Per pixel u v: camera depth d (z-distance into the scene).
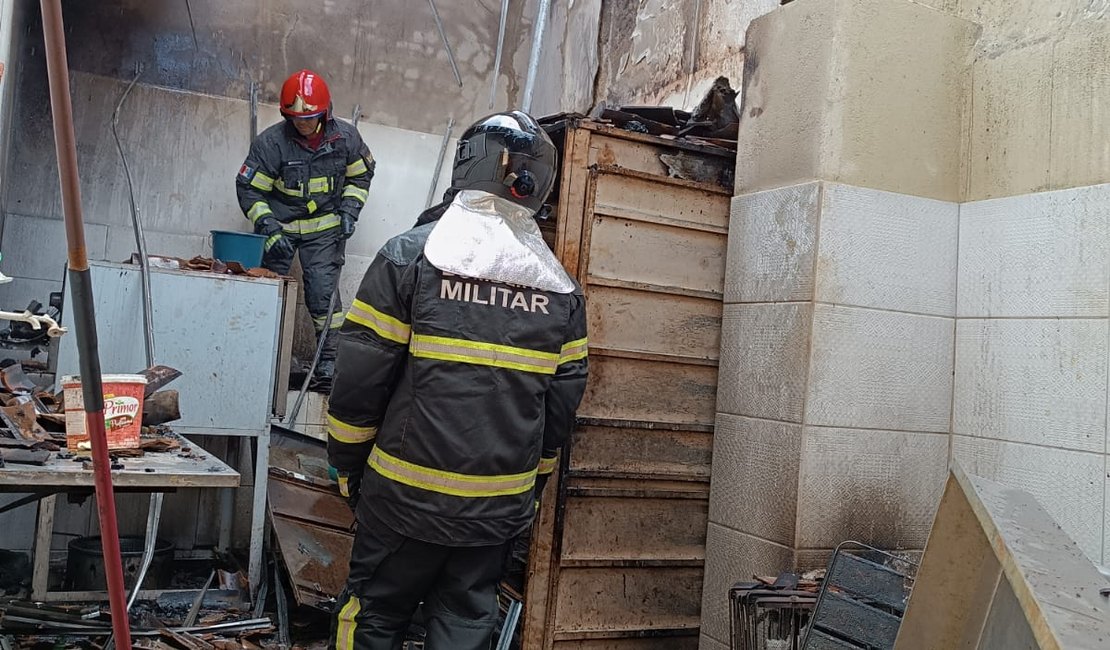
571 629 3.26
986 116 3.17
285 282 4.29
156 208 5.42
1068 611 1.07
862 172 3.08
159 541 4.13
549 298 2.37
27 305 5.04
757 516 3.15
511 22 6.62
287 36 5.84
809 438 2.97
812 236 3.02
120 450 2.29
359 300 2.26
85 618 3.41
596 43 6.19
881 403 3.08
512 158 2.37
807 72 3.15
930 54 3.20
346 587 2.39
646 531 3.41
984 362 3.07
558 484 3.26
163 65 5.50
